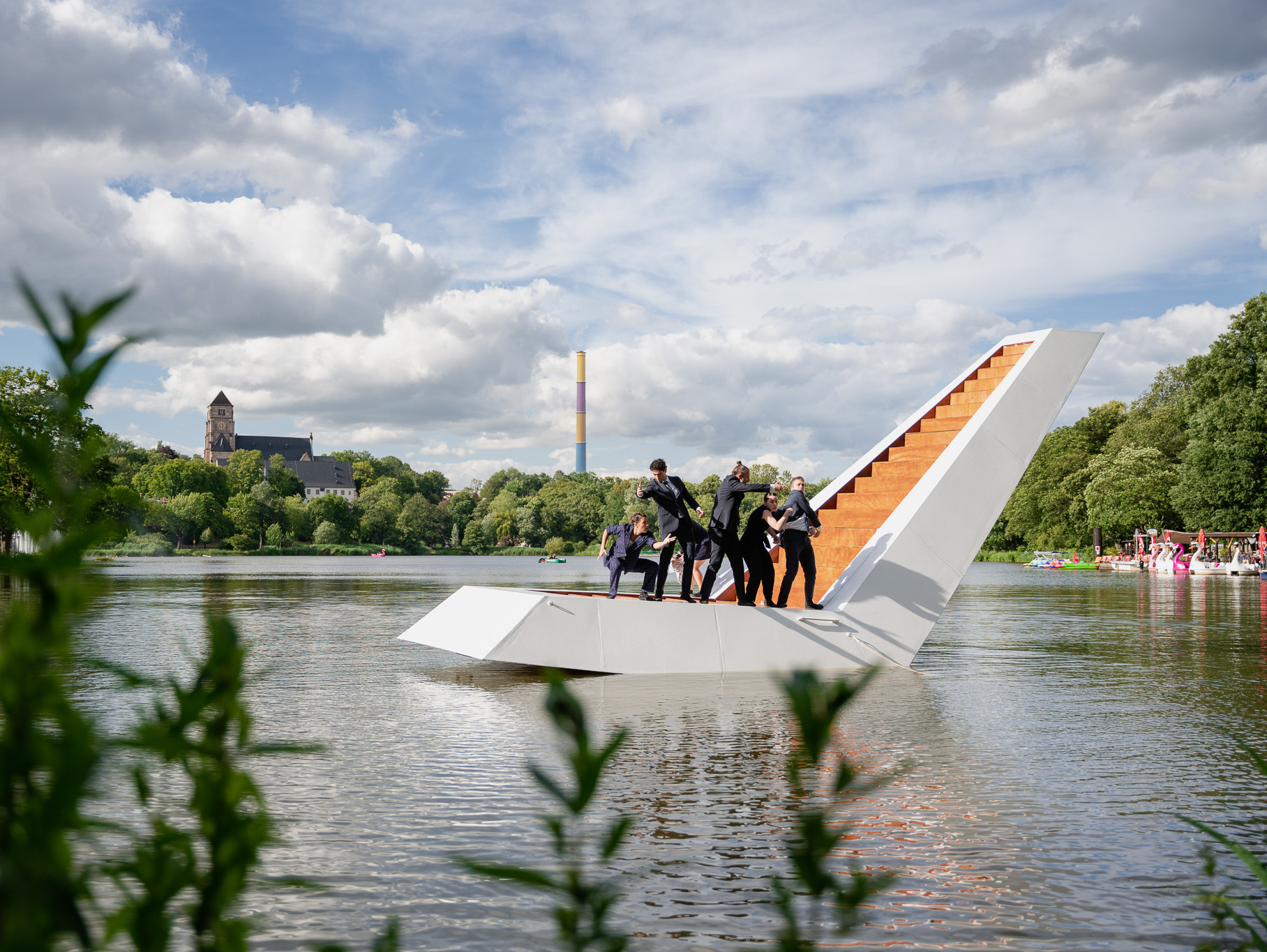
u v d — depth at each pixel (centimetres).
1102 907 540
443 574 7631
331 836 661
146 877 118
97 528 99
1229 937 498
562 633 1495
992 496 1705
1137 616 3089
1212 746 993
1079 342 1784
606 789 788
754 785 805
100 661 109
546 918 514
